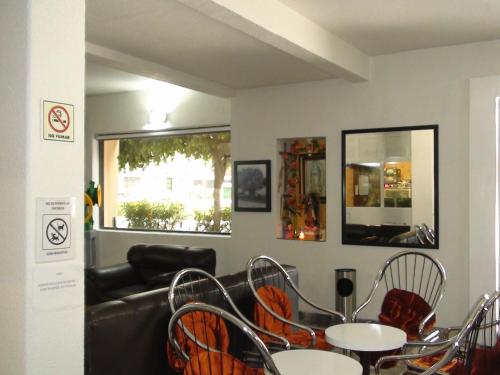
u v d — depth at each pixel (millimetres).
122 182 7520
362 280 5176
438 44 4609
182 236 6672
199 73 5246
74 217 1930
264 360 2082
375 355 3174
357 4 3568
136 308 2617
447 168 4707
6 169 1855
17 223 1817
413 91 4855
